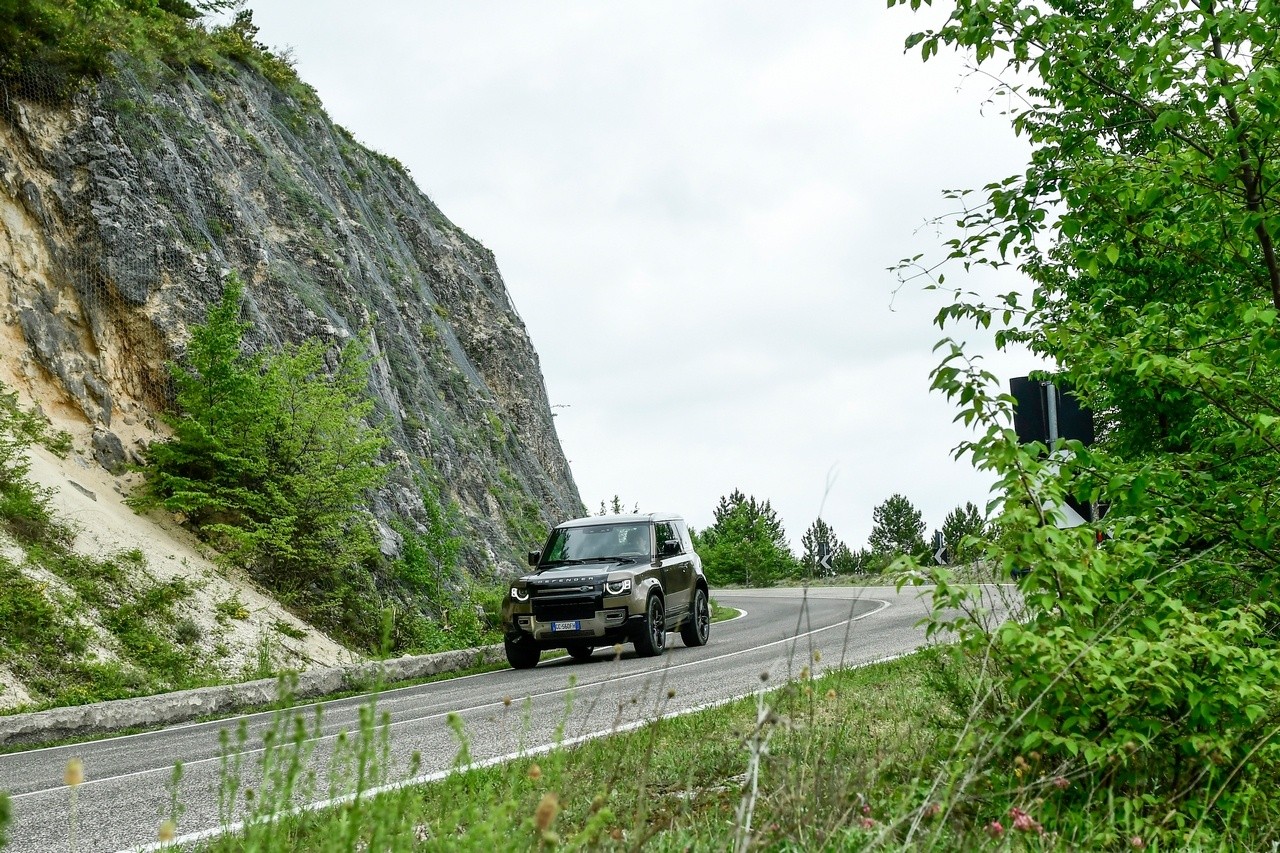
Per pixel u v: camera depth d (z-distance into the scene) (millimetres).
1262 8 4656
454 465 31641
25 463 15531
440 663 16781
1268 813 4016
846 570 54781
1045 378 7805
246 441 18531
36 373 18250
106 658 13352
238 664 15141
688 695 10141
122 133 21297
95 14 21641
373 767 2984
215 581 17094
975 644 4113
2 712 11039
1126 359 5379
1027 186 5789
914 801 3711
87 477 17406
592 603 15594
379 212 39219
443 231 46438
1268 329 4871
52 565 14406
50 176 19906
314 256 27688
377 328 30672
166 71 25188
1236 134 4934
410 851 2867
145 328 19875
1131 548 4332
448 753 7395
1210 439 5449
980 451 4340
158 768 7844
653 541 17062
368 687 15133
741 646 16469
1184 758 4223
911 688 8219
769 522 72438
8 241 18859
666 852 3537
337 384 21031
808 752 3900
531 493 38344
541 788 4086
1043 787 3803
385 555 21797
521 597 16000
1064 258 7965
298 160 31500
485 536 30500
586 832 2568
